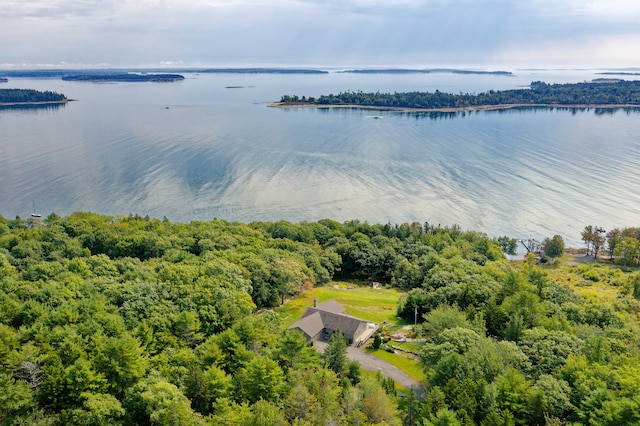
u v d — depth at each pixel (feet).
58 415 164.76
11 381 168.55
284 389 189.37
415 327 285.84
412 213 638.12
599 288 432.25
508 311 276.00
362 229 526.98
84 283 282.77
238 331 229.25
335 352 219.82
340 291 381.81
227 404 172.96
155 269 321.73
